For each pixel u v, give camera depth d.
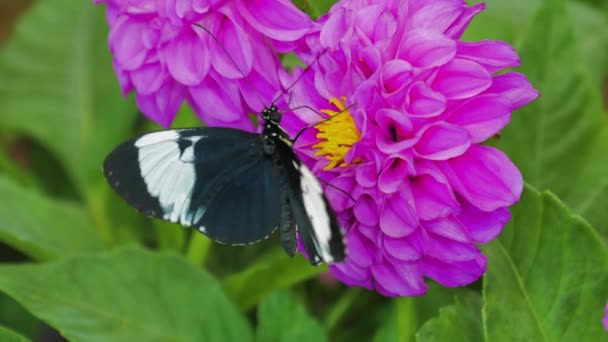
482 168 0.38
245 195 0.40
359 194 0.38
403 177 0.37
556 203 0.40
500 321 0.40
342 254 0.36
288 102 0.39
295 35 0.39
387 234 0.38
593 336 0.40
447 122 0.38
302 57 0.40
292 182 0.39
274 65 0.40
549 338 0.40
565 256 0.40
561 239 0.40
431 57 0.38
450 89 0.38
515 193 0.37
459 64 0.38
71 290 0.44
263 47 0.40
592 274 0.40
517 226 0.41
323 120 0.39
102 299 0.44
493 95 0.38
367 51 0.38
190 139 0.40
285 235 0.39
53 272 0.44
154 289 0.45
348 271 0.39
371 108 0.38
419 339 0.40
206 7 0.39
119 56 0.40
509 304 0.40
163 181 0.40
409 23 0.38
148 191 0.39
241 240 0.40
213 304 0.45
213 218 0.40
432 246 0.38
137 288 0.45
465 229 0.38
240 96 0.41
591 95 0.45
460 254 0.38
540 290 0.40
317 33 0.39
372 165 0.38
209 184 0.40
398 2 0.39
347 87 0.38
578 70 0.45
